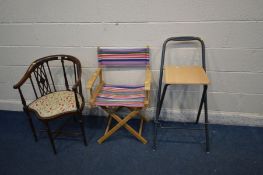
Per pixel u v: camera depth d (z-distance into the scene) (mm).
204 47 1850
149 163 1881
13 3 1977
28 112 1979
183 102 2264
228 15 1797
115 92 2029
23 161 1940
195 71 1839
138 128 2287
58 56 2047
